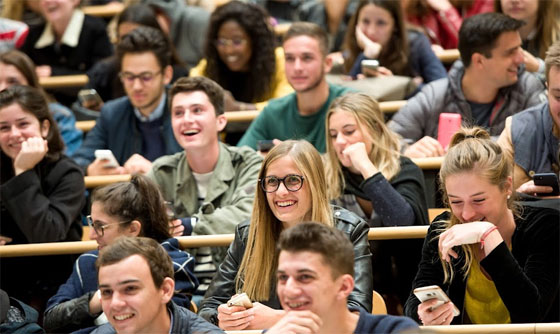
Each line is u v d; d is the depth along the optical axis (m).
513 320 4.39
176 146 6.87
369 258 4.79
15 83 6.98
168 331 4.43
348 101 5.80
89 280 5.24
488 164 4.44
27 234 5.80
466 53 6.44
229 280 4.93
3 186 5.82
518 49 6.35
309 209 4.79
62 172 6.04
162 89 6.97
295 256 3.73
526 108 6.40
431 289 4.26
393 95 7.13
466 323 4.68
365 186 5.53
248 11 7.60
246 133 6.95
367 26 7.61
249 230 4.87
